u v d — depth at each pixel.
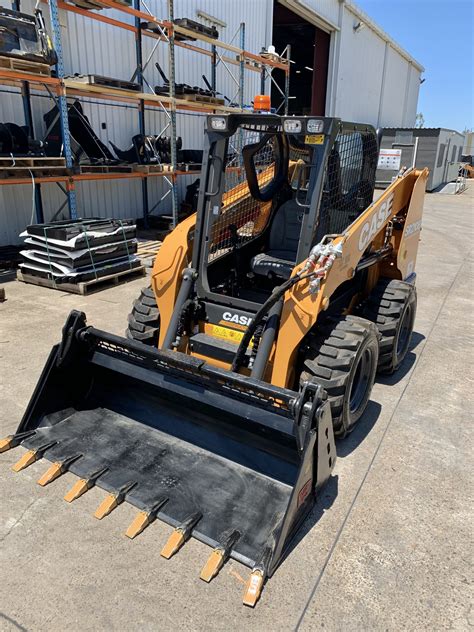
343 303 4.03
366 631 2.07
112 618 2.08
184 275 3.28
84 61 9.18
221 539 2.40
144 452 2.96
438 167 22.66
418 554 2.48
